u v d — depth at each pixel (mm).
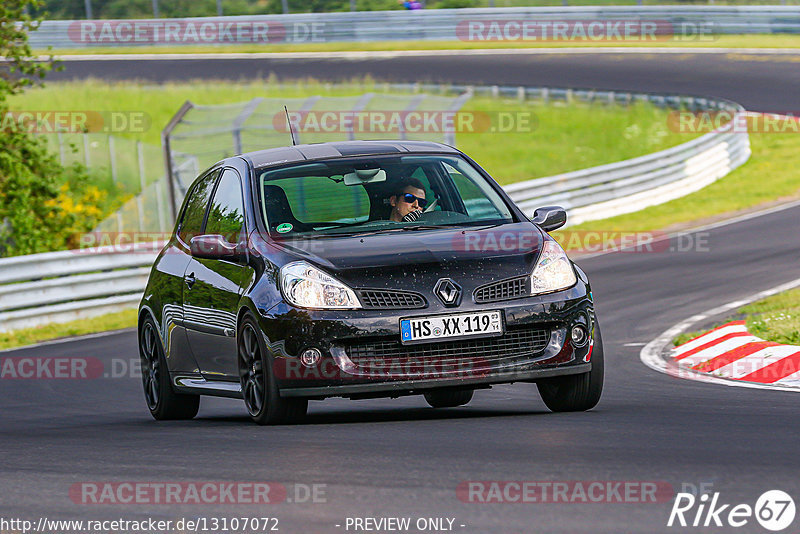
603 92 125875
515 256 23469
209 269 26141
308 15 158000
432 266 22859
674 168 88062
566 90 127125
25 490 17406
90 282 58406
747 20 151125
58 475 18578
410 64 144375
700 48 147500
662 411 23750
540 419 22594
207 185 28844
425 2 164125
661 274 55562
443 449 18859
